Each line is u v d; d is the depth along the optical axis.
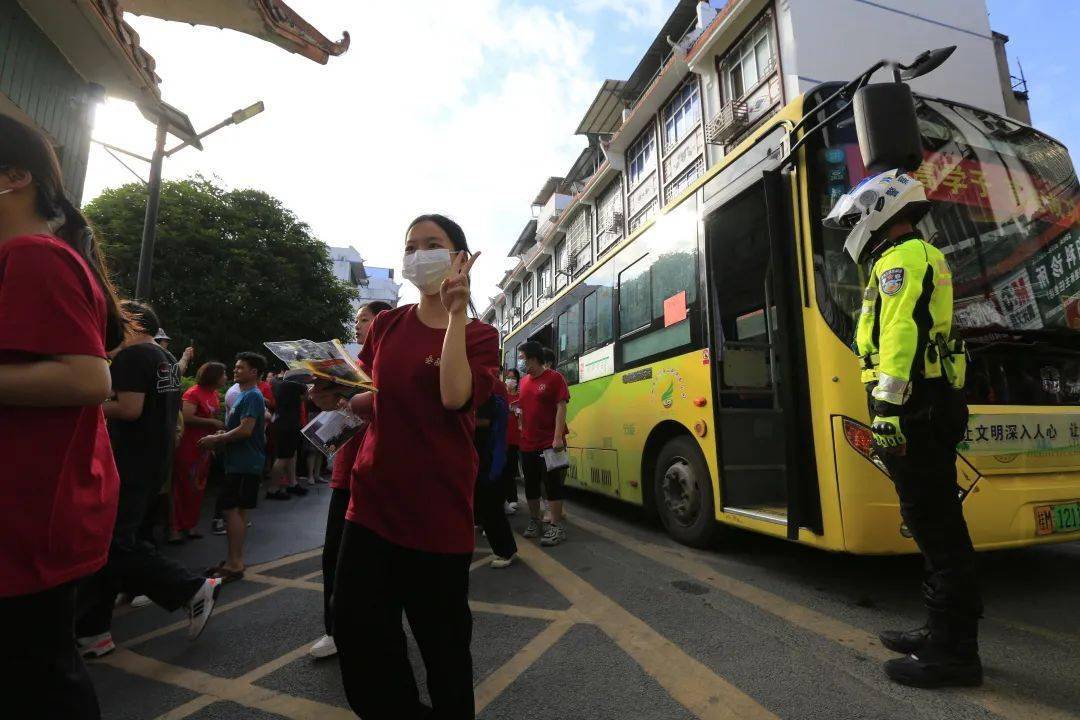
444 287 1.72
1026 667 2.54
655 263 5.55
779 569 4.17
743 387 4.82
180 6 6.85
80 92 6.53
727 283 5.16
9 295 1.26
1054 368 3.59
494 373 1.80
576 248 30.89
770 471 4.64
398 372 1.77
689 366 4.85
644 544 5.07
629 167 24.33
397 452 1.72
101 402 1.36
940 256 2.49
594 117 26.44
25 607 1.28
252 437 4.36
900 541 3.14
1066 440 3.46
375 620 1.67
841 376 3.30
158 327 3.39
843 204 2.73
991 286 3.60
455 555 1.72
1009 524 3.20
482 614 3.39
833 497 3.28
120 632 3.26
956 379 2.44
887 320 2.44
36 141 1.45
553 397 5.38
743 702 2.29
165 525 5.37
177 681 2.62
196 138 9.04
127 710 2.37
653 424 5.40
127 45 6.29
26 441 1.29
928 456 2.42
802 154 3.67
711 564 4.34
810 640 2.87
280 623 3.31
